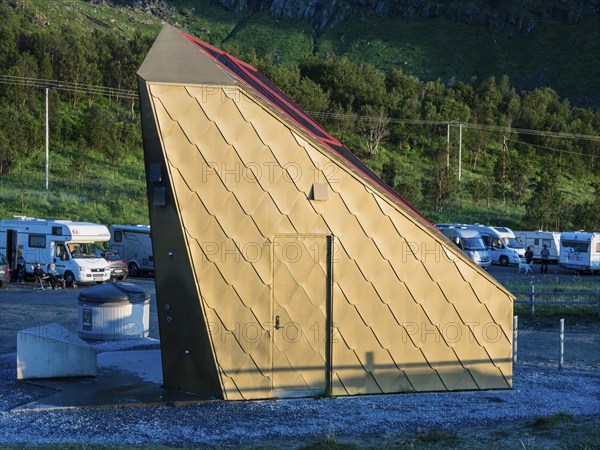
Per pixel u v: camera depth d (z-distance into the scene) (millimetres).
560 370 17516
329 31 198250
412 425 12203
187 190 13383
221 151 13523
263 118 13695
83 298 19953
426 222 14664
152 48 13320
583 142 101625
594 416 12711
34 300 30469
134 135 74812
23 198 54656
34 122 69938
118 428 11664
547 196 68000
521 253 54438
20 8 145125
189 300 13570
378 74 111000
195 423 12039
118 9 186500
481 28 198000
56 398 13461
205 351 13594
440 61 181000
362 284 14258
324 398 13945
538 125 105688
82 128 73500
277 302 13844
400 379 14500
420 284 14562
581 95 162500
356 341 14258
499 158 84250
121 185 63562
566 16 199625
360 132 91125
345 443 10508
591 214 67250
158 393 13859
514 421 12516
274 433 11562
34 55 87750
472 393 14688
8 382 14773
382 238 14336
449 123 81250
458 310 14781
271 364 13797
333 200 14055
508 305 15078
